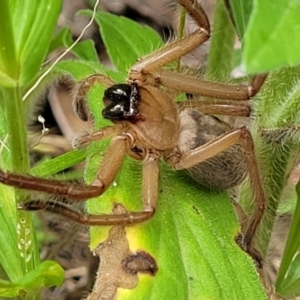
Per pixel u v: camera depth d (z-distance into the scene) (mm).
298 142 80
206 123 75
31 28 61
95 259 106
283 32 46
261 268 77
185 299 64
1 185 75
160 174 73
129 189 70
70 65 86
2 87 64
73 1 146
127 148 70
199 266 66
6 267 74
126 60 101
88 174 71
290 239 83
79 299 109
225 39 94
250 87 76
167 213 69
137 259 65
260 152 81
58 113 126
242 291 66
